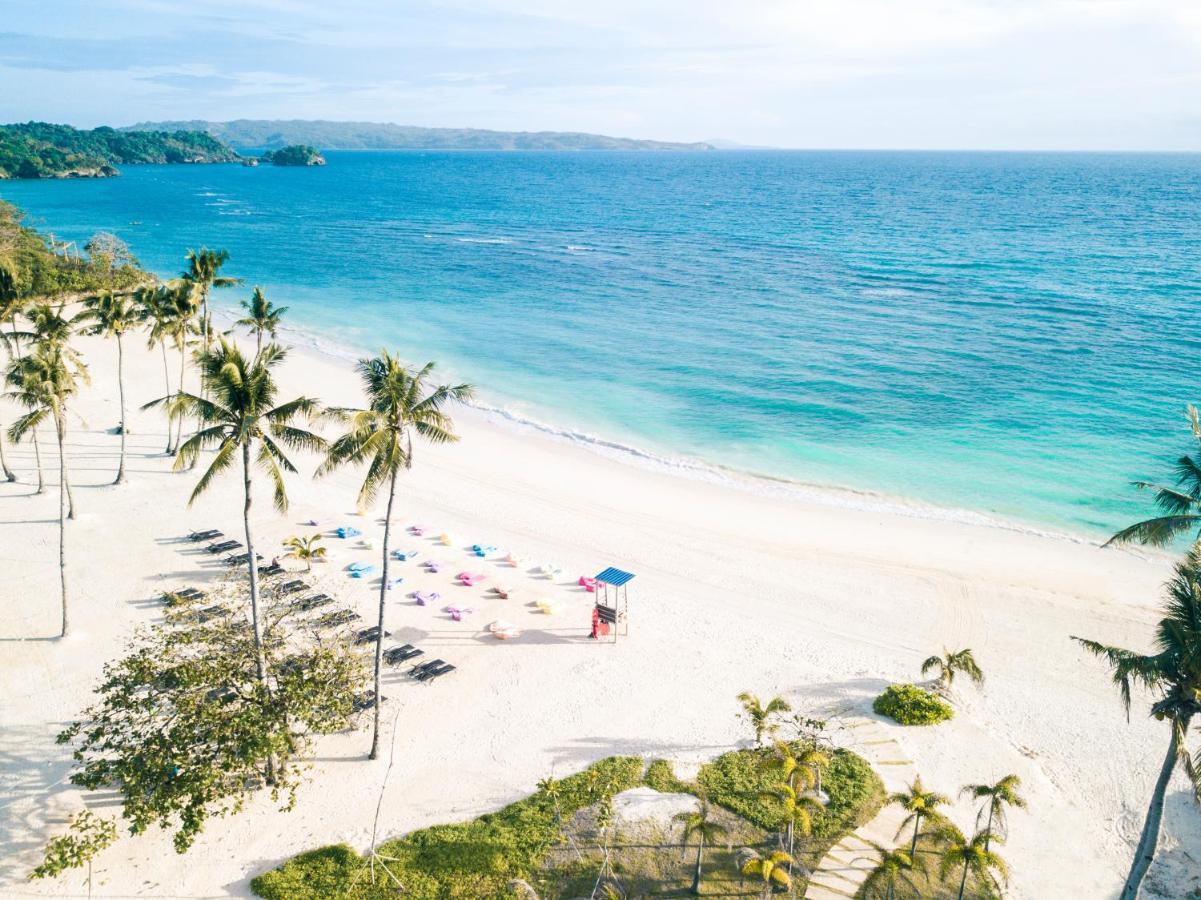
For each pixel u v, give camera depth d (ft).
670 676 124.57
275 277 462.19
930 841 91.97
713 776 102.22
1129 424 230.48
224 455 103.81
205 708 94.07
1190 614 74.84
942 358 293.43
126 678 99.86
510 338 329.31
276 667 107.55
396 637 133.49
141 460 202.08
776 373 280.72
